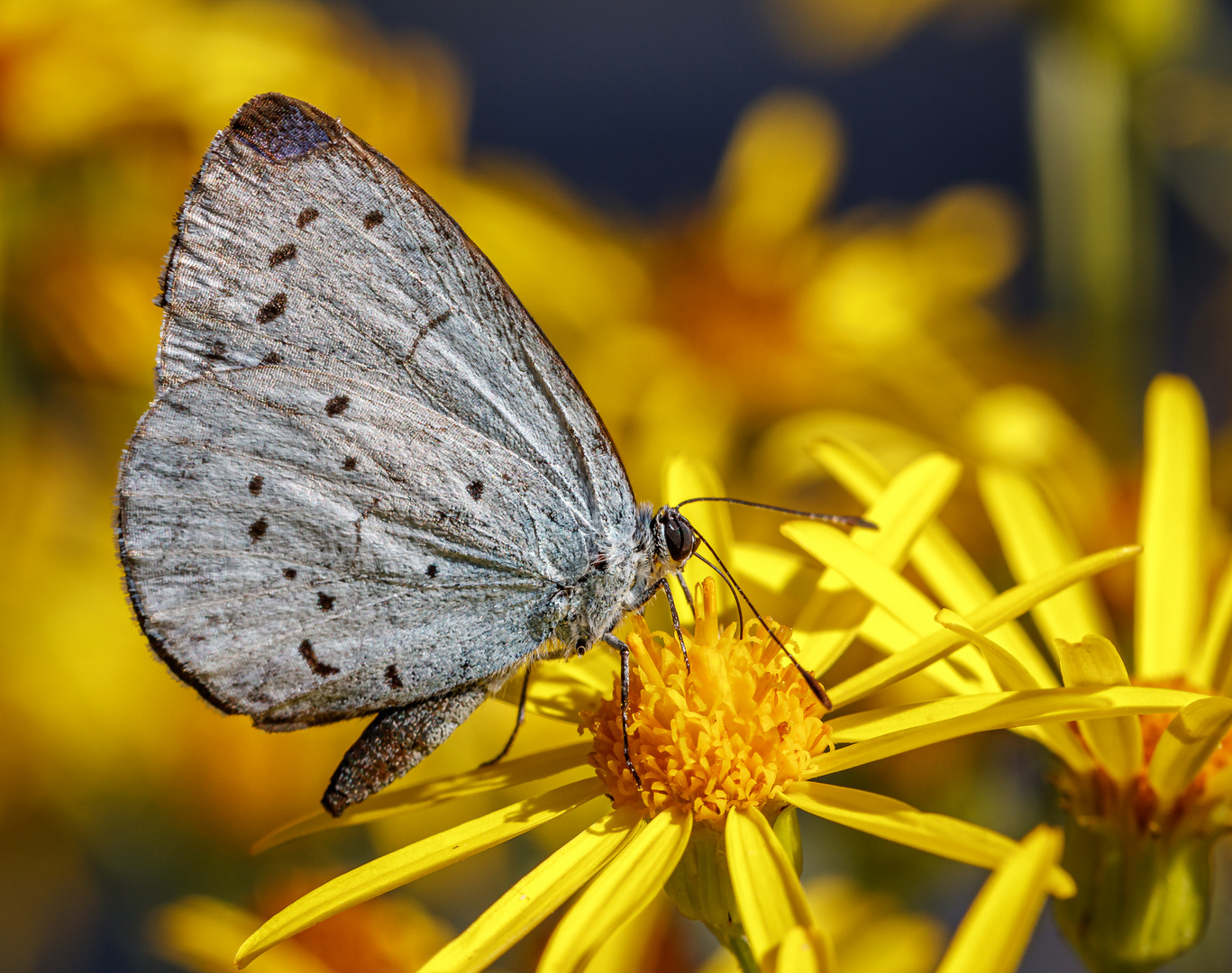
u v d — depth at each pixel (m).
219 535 0.12
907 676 0.12
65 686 0.15
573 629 0.13
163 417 0.12
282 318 0.12
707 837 0.12
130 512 0.12
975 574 0.13
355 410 0.12
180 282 0.12
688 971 0.13
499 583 0.12
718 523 0.13
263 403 0.12
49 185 0.15
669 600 0.12
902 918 0.13
